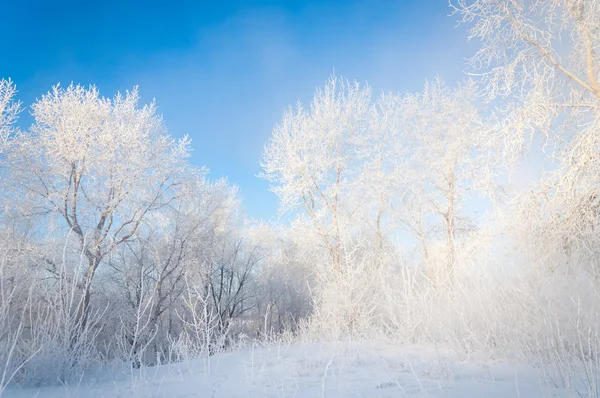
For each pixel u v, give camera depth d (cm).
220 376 592
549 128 810
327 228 1780
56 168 1680
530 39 837
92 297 1712
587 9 784
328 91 1986
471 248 875
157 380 590
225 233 2616
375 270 1311
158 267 1914
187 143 2078
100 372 641
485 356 572
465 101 1778
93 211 1722
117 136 1823
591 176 755
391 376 500
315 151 1906
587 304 564
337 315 1145
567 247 766
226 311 2670
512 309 630
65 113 1756
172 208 2052
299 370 584
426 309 800
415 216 1805
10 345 543
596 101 784
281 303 2936
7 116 1572
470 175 1644
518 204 833
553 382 389
